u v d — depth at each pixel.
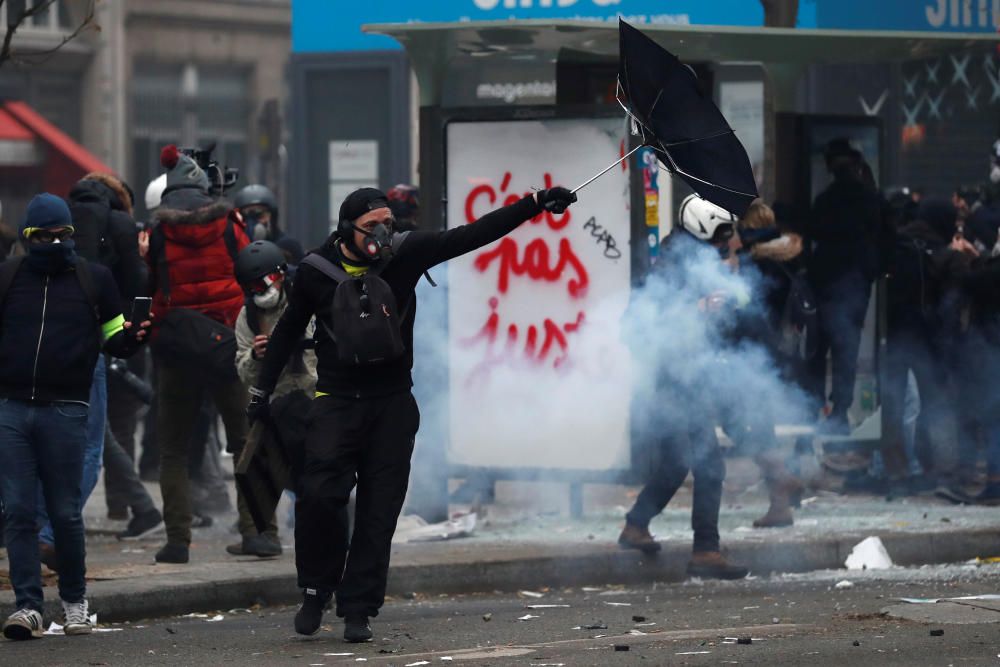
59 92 107.38
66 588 28.33
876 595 31.48
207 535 38.56
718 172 27.39
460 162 37.88
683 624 28.33
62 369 27.77
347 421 26.48
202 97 120.62
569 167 37.44
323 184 72.06
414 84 70.56
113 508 39.56
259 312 32.50
